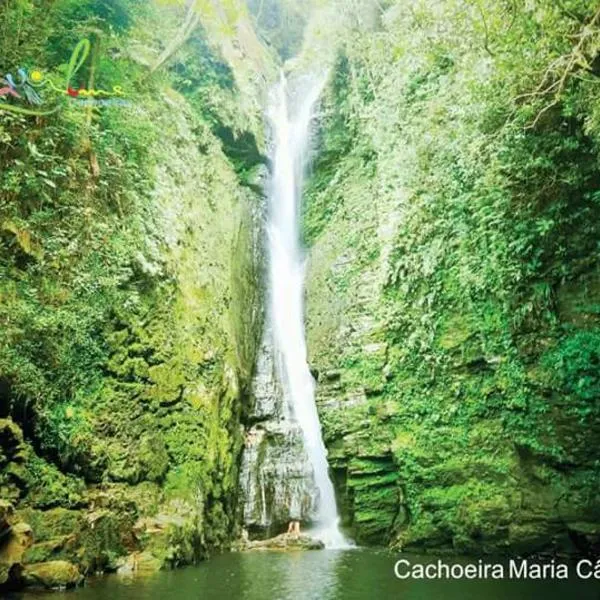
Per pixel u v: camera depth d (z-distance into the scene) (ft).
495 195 33.83
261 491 39.86
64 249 29.19
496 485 32.76
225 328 40.86
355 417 40.63
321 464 42.73
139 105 39.22
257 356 46.70
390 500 38.11
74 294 28.86
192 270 39.14
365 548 36.86
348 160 52.47
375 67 48.93
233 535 37.27
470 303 35.86
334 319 45.96
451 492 34.47
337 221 51.03
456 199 36.96
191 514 30.63
